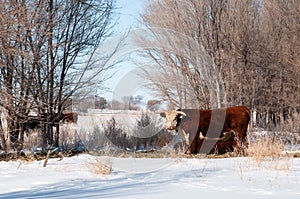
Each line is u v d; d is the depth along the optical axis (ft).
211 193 25.91
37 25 48.08
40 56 50.62
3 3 43.32
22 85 50.06
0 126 51.90
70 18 55.62
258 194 25.53
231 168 38.52
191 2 94.32
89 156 47.42
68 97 57.16
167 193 25.91
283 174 34.40
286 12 98.12
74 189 27.94
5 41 44.52
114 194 25.64
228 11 95.81
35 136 57.26
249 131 70.64
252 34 97.19
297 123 77.30
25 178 33.30
